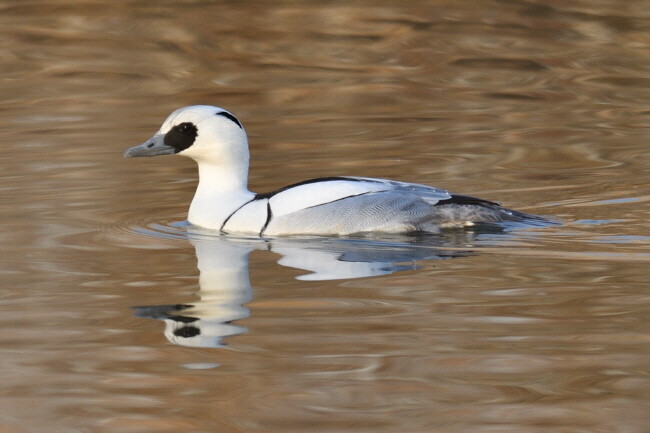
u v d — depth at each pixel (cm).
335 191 1351
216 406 829
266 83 2494
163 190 1634
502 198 1559
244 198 1398
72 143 1956
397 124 2123
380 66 2638
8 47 2738
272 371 898
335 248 1279
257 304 1068
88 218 1459
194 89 2436
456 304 1055
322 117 2198
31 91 2420
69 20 2934
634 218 1416
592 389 850
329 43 2802
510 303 1056
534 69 2602
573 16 2972
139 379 886
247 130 2088
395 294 1091
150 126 2094
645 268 1169
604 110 2236
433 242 1297
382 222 1327
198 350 947
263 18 2972
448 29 2888
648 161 1800
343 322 1008
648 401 827
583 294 1081
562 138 1991
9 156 1856
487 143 1959
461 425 790
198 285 1136
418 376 880
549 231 1338
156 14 2994
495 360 911
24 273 1193
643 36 2819
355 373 889
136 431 789
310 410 820
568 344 945
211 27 2900
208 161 1414
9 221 1439
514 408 819
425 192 1360
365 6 3061
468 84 2484
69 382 880
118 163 1811
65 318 1036
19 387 870
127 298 1097
